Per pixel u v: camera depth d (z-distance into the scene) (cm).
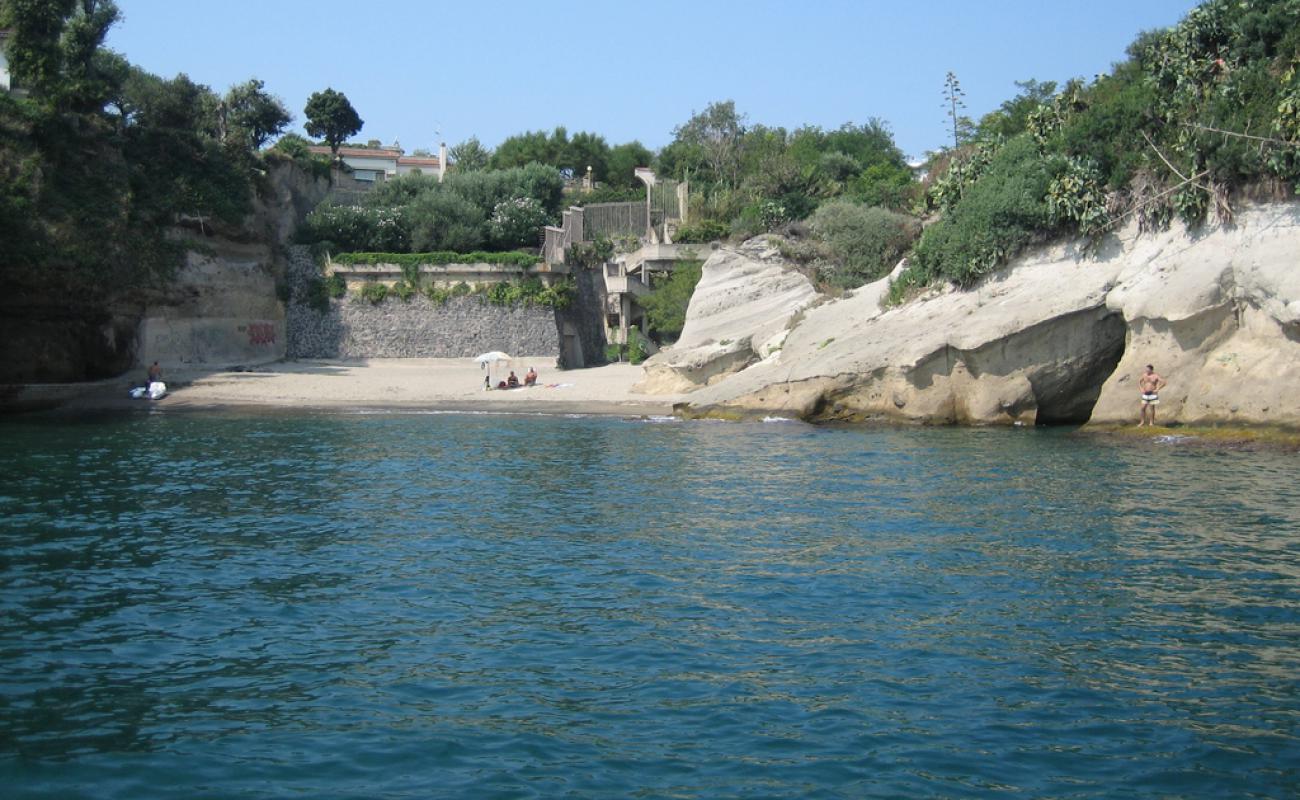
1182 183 3453
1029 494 2362
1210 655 1308
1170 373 3419
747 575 1688
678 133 10719
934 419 3850
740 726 1109
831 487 2489
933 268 4162
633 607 1521
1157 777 995
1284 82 3384
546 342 6275
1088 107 4044
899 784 983
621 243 7512
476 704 1170
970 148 6228
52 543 1922
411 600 1560
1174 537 1920
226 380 5309
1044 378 3747
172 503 2328
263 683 1234
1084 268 3706
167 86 6088
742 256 5184
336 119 8381
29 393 4769
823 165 8494
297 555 1838
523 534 2003
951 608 1505
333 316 6394
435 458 3036
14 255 4631
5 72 5588
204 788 980
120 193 5419
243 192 6159
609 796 962
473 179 7312
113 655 1324
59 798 959
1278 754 1041
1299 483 2467
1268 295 3212
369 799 959
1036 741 1071
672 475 2698
